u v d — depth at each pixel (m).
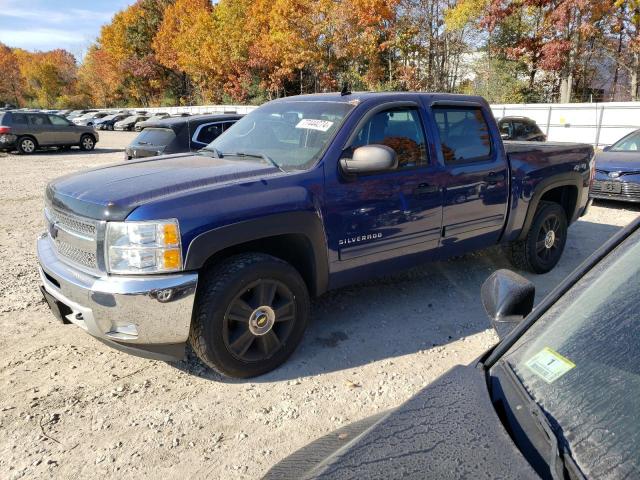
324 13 36.53
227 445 2.85
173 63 62.91
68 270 3.33
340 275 3.89
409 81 32.16
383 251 4.06
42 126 21.69
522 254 5.39
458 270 5.68
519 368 1.56
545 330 1.63
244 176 3.54
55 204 3.51
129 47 70.69
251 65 44.62
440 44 31.47
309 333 4.18
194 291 3.10
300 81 44.06
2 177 14.18
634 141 9.83
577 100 31.53
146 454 2.78
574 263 5.99
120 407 3.20
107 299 3.04
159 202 3.09
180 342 3.19
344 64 38.09
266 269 3.38
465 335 4.16
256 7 44.03
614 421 1.30
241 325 3.37
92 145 23.45
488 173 4.69
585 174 5.68
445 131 4.51
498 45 31.52
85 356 3.83
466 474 1.24
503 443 1.31
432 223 4.33
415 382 3.47
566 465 1.24
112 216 3.07
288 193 3.47
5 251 6.68
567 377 1.45
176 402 3.25
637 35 25.27
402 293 5.02
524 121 13.35
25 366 3.68
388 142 4.08
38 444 2.85
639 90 27.58
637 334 1.49
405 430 1.43
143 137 9.08
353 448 1.39
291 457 1.60
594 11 24.72
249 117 4.80
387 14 32.31
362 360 3.77
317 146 3.84
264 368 3.52
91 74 80.88
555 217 5.48
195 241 3.08
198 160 4.10
